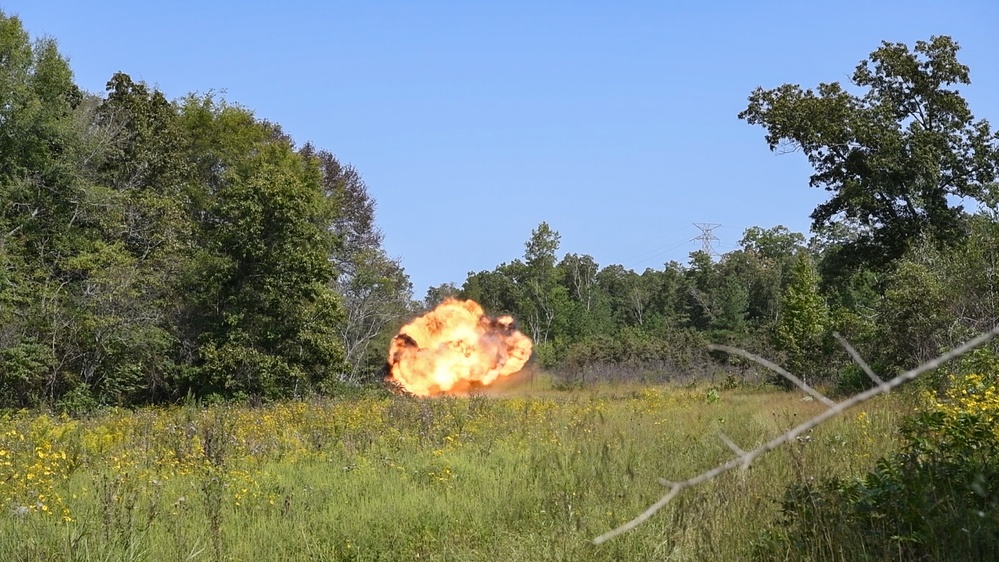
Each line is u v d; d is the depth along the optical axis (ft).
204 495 33.99
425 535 30.45
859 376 95.14
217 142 161.27
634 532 26.55
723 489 28.45
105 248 113.39
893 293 86.28
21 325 102.94
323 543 29.94
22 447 42.47
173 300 115.55
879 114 125.70
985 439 24.49
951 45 126.11
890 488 23.25
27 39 118.21
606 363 158.92
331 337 121.70
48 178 116.26
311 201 117.39
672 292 247.91
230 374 107.96
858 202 124.06
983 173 124.67
